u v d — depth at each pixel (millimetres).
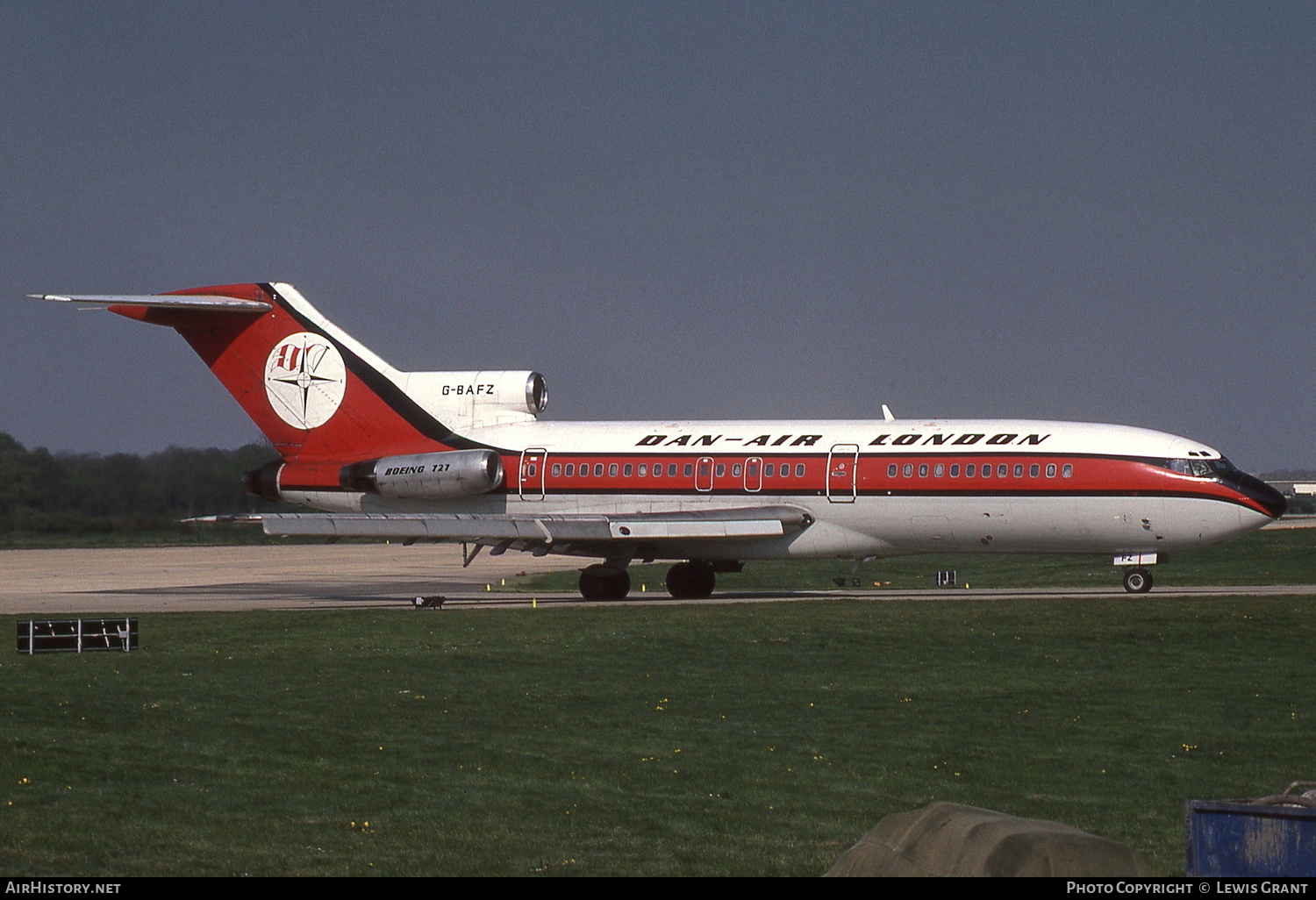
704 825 54344
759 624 119938
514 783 61656
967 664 98875
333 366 171375
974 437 150000
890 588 189500
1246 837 35688
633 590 195000
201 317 173625
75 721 75562
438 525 151750
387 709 80750
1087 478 144375
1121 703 83312
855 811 56844
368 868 47906
